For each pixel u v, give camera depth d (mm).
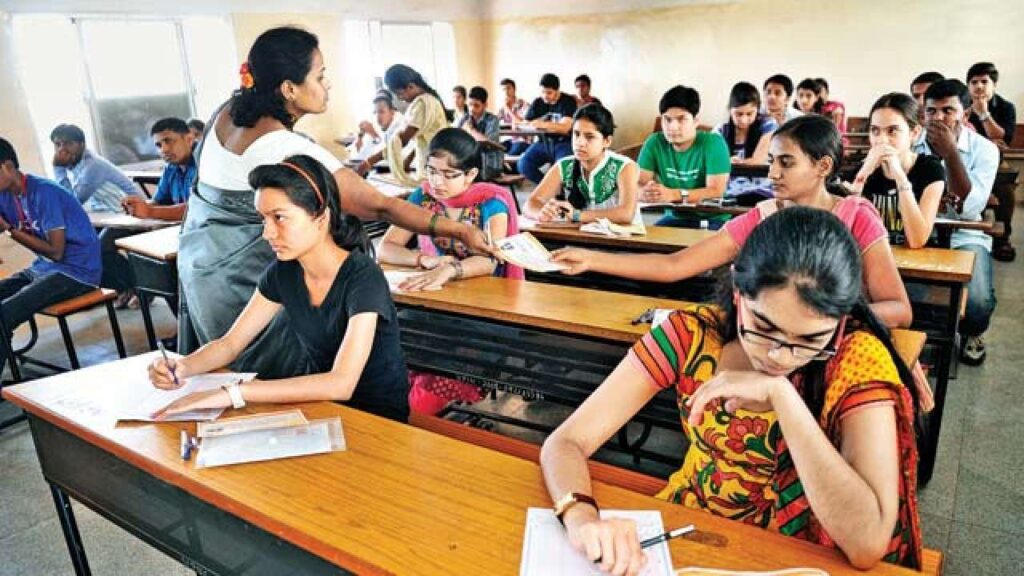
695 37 9172
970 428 2760
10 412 3189
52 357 3832
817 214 963
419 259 2615
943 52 7848
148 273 3328
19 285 3477
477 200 2600
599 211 3398
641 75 9648
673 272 2145
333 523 1103
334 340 1687
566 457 1153
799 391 1076
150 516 1474
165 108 6430
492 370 2361
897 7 7957
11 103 4633
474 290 2396
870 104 8391
